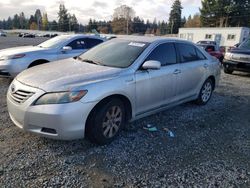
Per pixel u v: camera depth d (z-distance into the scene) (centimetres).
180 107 582
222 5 6031
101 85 355
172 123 479
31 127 339
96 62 438
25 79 364
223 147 397
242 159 364
